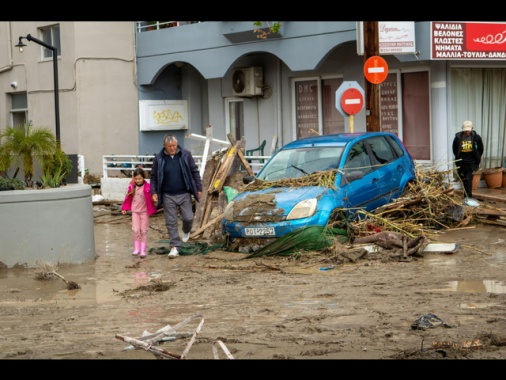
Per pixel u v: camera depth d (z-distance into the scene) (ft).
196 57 81.05
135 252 45.19
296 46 72.33
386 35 63.52
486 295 30.35
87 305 32.42
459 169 58.39
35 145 45.85
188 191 44.83
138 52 86.74
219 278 37.22
